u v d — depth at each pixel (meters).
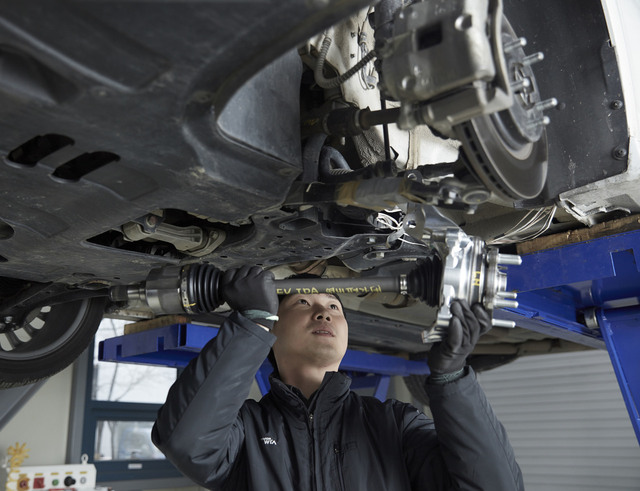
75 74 0.66
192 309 1.13
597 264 1.65
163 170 0.86
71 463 3.93
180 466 1.18
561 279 1.70
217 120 0.80
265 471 1.28
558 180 1.48
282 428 1.34
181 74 0.69
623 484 4.80
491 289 0.98
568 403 5.23
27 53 0.65
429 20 0.77
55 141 0.85
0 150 0.80
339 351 1.47
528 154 0.93
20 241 1.13
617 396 5.00
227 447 1.26
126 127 0.76
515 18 1.48
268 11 0.62
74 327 2.04
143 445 4.54
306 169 1.12
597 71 1.42
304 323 1.46
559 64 1.46
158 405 4.69
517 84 0.83
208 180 0.88
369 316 2.75
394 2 0.99
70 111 0.72
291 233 1.23
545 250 1.75
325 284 1.12
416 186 0.93
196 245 1.32
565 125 1.47
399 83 0.78
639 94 1.46
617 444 4.90
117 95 0.70
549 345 3.69
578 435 5.12
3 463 3.54
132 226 1.20
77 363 4.11
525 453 5.37
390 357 3.34
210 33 0.64
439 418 1.17
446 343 1.06
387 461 1.30
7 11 0.59
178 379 1.19
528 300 1.95
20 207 0.99
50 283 1.56
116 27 0.62
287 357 1.48
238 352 1.13
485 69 0.73
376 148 1.45
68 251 1.17
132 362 2.90
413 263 1.81
